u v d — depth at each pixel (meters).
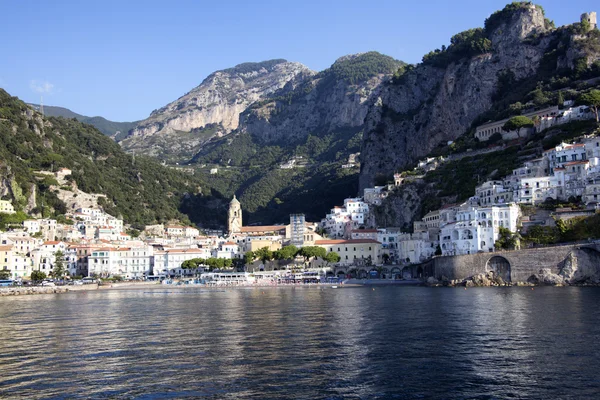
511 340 90.00
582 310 119.25
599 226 194.12
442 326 105.75
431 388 65.94
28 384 69.38
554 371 71.50
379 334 99.00
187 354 84.94
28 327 115.44
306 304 154.00
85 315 136.25
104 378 71.75
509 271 196.88
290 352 85.12
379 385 67.25
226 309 145.12
